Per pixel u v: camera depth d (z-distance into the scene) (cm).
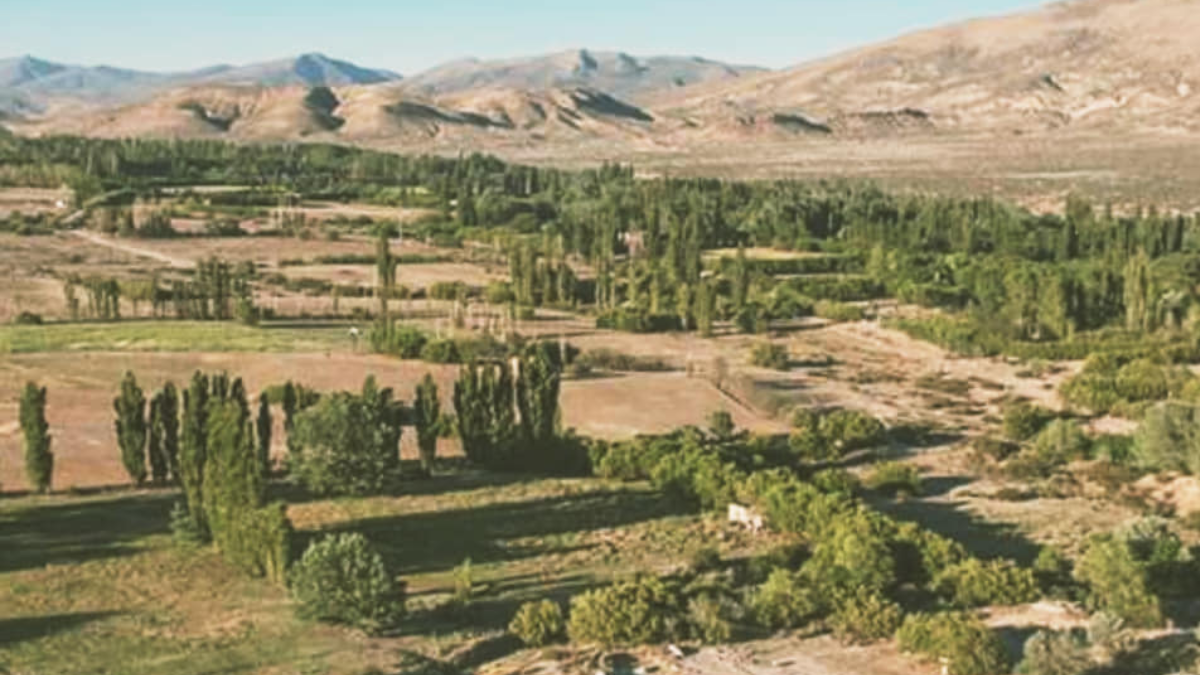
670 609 5391
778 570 5831
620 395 10588
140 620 5419
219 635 5244
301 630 5322
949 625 5109
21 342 11894
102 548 6462
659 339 13400
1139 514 7456
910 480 7975
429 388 8144
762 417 10100
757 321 14038
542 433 8438
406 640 5275
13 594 5744
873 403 10681
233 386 7356
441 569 6262
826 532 6456
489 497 7631
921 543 6131
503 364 8775
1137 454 8425
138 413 7625
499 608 5709
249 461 6184
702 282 14600
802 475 8150
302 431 7606
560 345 12175
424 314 14188
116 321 13350
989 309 14212
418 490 7794
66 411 9431
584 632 5250
